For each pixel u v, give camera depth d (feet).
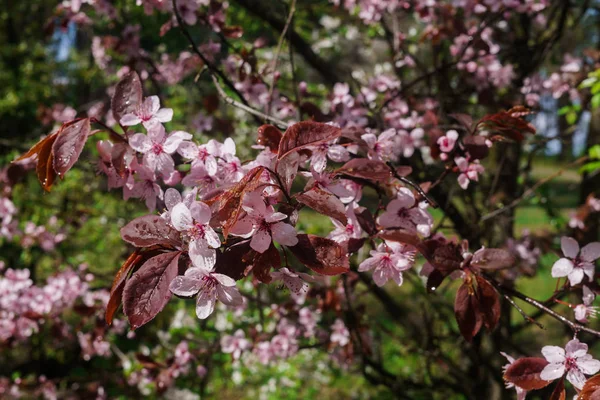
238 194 3.35
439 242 4.18
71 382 15.57
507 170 10.89
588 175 12.24
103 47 9.96
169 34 12.44
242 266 3.53
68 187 14.12
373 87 9.36
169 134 4.14
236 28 7.58
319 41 16.05
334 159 4.16
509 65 10.21
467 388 10.81
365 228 4.27
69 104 20.51
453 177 9.09
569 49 13.84
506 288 4.48
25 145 13.79
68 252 14.73
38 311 9.98
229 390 16.97
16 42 23.58
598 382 3.60
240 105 5.51
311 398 17.12
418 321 11.90
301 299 9.86
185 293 3.41
